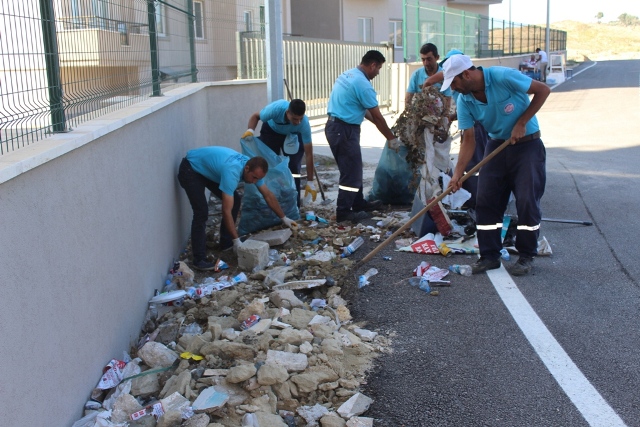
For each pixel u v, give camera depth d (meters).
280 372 3.29
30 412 2.56
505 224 5.81
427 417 3.14
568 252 5.64
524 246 5.06
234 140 9.62
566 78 35.25
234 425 3.06
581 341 3.88
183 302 4.68
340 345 3.72
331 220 6.91
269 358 3.44
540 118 16.94
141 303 4.46
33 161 2.64
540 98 4.62
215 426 3.00
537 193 4.95
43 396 2.70
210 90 8.70
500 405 3.22
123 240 4.05
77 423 3.04
